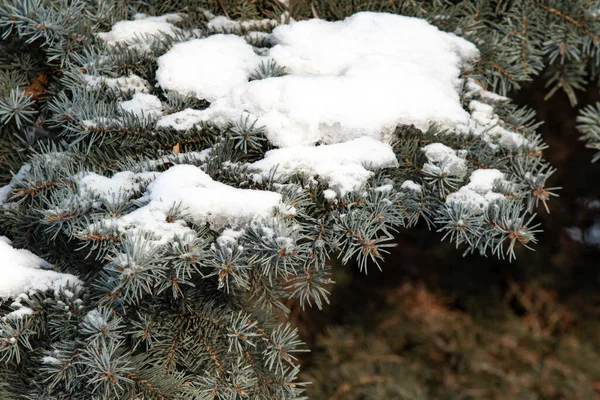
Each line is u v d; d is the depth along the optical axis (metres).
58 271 1.27
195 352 1.29
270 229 1.18
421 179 1.26
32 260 1.27
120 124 1.26
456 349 2.26
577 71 1.49
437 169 1.23
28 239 1.29
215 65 1.29
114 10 1.36
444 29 1.39
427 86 1.27
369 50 1.32
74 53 1.31
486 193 1.24
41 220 1.23
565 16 1.40
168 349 1.28
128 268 1.16
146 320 1.28
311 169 1.23
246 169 1.23
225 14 1.39
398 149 1.27
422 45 1.33
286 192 1.21
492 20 1.43
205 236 1.21
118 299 1.21
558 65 1.49
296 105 1.24
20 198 1.30
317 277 1.24
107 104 1.29
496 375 2.22
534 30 1.41
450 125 1.27
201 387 1.27
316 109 1.25
